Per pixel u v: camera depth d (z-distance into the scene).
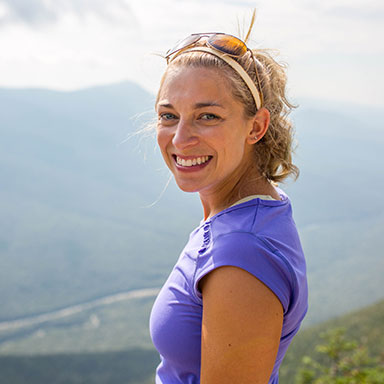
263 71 1.21
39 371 98.94
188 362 1.13
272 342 0.96
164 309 1.16
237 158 1.18
